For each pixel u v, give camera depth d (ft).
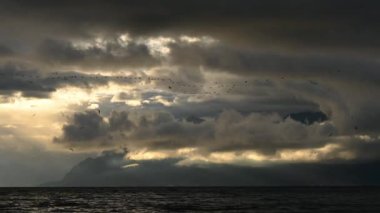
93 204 579.89
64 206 542.98
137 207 522.47
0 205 554.87
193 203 588.91
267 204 547.08
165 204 573.74
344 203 553.23
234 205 539.70
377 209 463.83
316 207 492.13
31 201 639.76
